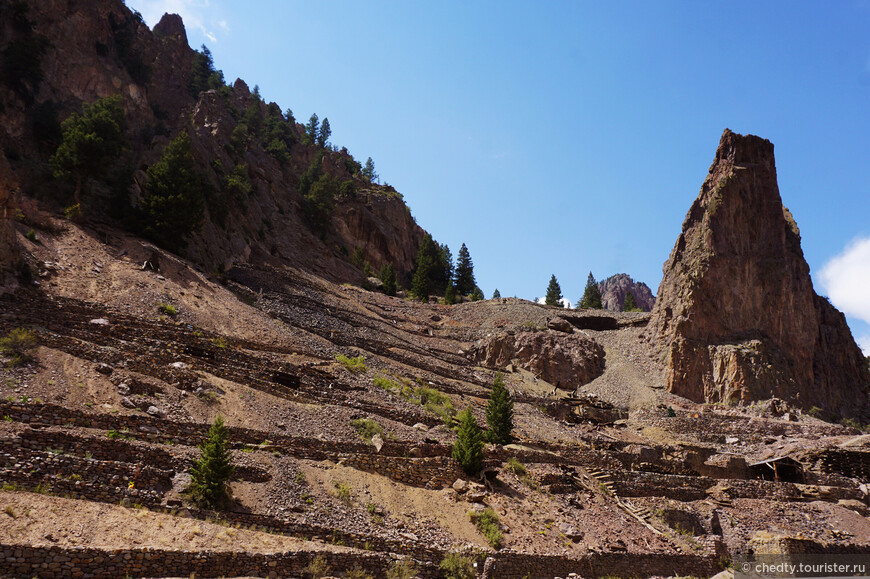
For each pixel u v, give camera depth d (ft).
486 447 138.31
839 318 323.57
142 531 74.43
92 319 136.15
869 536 142.00
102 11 346.33
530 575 98.02
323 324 238.07
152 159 258.98
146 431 97.91
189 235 228.22
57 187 207.41
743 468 172.24
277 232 396.37
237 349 156.87
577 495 131.85
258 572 76.13
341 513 96.27
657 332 302.86
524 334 300.61
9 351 103.60
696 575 115.96
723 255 303.89
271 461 102.32
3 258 137.69
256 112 540.52
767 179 326.24
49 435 82.89
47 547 64.80
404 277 538.06
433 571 90.84
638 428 222.28
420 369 228.02
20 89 249.34
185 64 508.12
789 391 263.08
